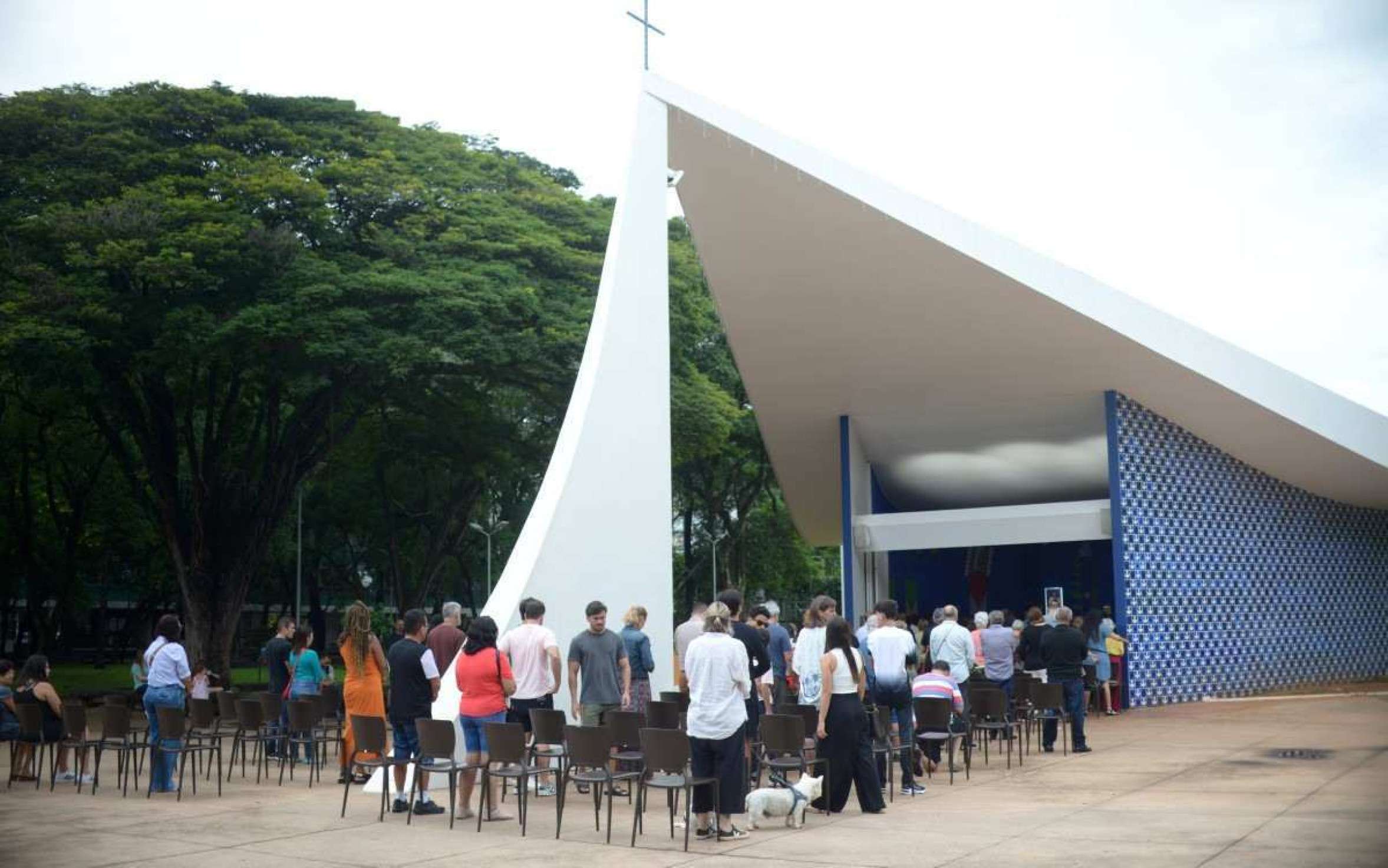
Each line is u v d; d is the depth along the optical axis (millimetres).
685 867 7355
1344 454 20297
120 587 51594
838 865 7250
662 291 15375
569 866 7438
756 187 18188
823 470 27203
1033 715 13734
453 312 24703
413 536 41031
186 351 23156
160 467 26766
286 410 32344
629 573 14070
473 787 9562
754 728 10570
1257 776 10773
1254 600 21406
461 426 29844
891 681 10508
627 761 9969
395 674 9828
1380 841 7473
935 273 18969
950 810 9430
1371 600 23234
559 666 10406
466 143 31938
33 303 22656
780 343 21781
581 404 14047
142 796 11266
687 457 30125
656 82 16328
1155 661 20016
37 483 38688
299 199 25234
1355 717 16281
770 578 47438
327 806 10383
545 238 27875
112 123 25656
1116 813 8922
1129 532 20250
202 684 14695
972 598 30484
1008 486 27156
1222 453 21422
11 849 8312
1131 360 19516
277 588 53562
